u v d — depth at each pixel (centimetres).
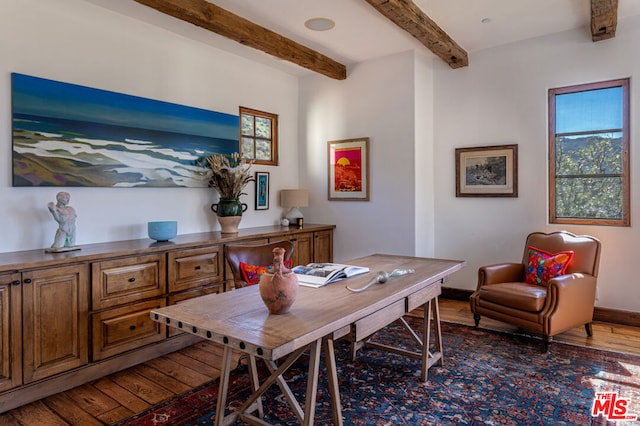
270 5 320
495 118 427
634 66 356
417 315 400
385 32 378
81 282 259
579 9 341
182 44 379
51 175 290
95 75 316
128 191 340
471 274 447
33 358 237
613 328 354
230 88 428
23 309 232
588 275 331
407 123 431
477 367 277
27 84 278
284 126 500
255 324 154
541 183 403
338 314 166
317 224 502
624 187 364
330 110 489
